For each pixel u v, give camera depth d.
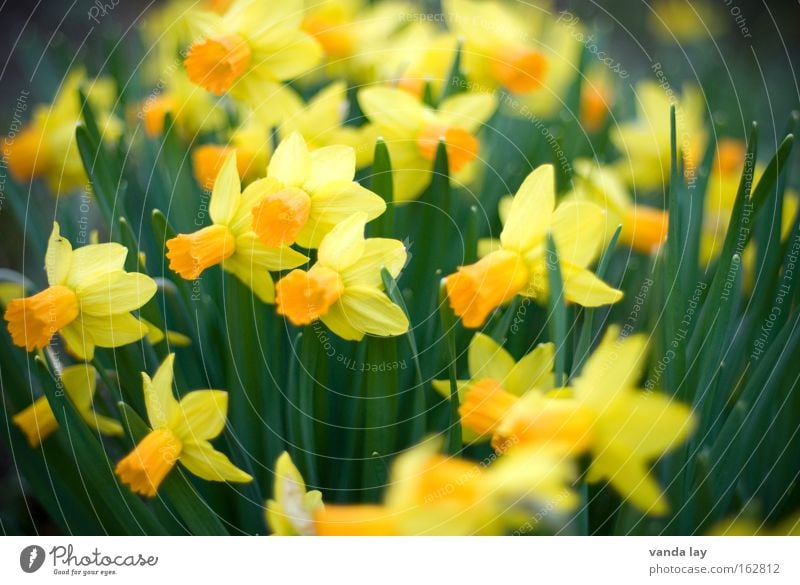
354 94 0.86
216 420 0.75
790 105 1.17
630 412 0.74
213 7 0.87
